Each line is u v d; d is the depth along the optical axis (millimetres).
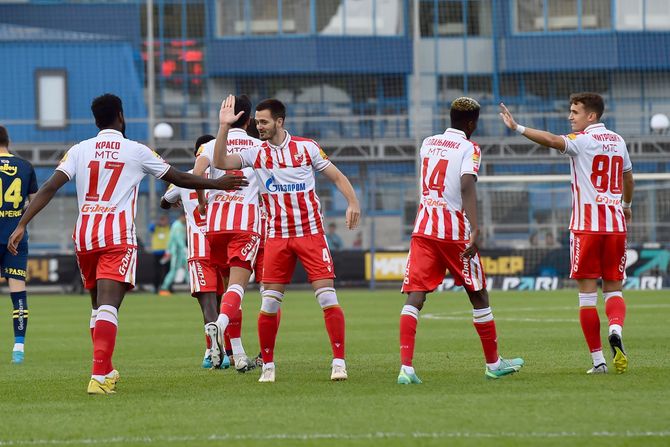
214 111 135625
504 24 134750
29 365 39344
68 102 128625
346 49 134500
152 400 27984
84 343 49625
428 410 25125
